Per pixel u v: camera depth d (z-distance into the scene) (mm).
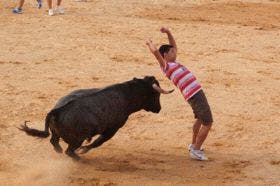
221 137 28156
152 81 24688
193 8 63031
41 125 29062
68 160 25000
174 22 54812
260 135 28453
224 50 45125
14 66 39062
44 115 30516
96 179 22969
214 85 36438
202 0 67812
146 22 53938
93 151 26125
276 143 27453
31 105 31891
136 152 26172
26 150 26109
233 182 23078
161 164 24797
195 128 25109
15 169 24000
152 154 25953
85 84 35812
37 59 40844
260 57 43625
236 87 36188
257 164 24891
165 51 24562
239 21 56875
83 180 22844
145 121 30062
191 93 24016
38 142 27000
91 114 23250
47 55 41844
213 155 25891
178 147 26859
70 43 45219
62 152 24625
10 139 27297
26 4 60250
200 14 59688
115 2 63344
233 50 45281
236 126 29578
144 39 47469
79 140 23516
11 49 43062
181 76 24188
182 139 27859
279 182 23172
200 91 24172
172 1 66062
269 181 23250
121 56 42281
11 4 60312
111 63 40469
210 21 56250
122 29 50562
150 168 24312
